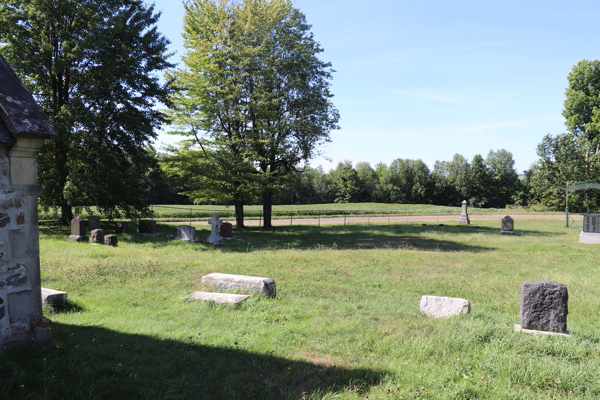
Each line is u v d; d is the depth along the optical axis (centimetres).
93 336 605
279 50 3028
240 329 684
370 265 1482
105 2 2309
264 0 3112
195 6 3033
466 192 9194
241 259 1530
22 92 548
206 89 2784
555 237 2534
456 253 1838
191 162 2839
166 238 2166
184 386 462
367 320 762
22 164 523
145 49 2447
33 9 2066
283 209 5997
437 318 774
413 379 492
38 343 529
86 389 432
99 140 2278
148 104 2488
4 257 508
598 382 484
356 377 498
